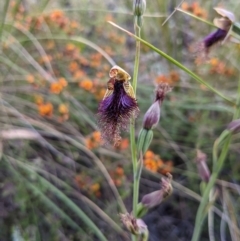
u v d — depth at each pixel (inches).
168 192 6.4
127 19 13.5
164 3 12.7
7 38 10.8
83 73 11.4
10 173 9.6
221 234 9.3
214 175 7.3
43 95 10.7
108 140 6.0
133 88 6.1
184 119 11.2
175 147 10.6
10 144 10.0
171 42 12.8
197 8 12.5
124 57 12.6
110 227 9.4
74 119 10.8
